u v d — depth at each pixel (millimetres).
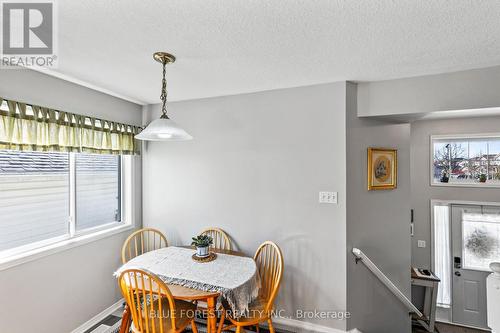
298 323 2457
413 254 3961
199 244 2320
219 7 1248
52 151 2104
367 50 1746
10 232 1961
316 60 1907
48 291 2107
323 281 2389
